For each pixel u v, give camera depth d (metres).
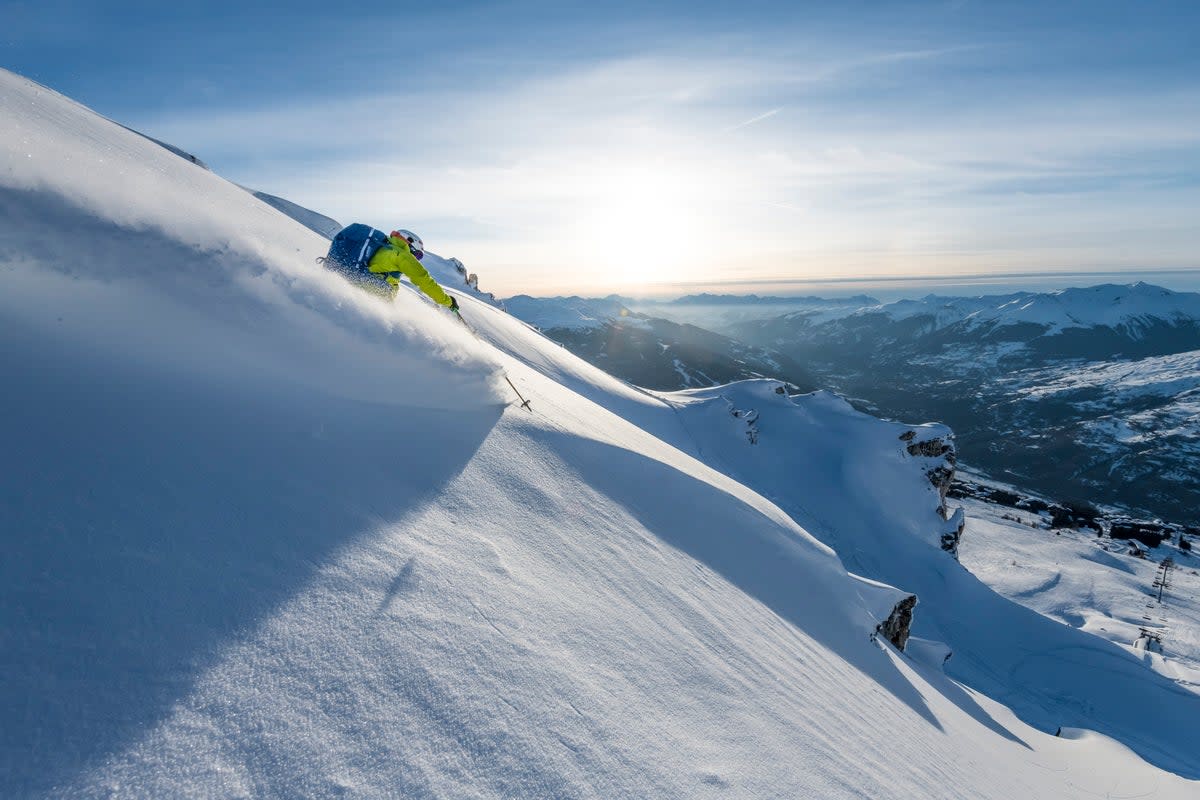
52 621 1.70
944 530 42.31
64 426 2.32
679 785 2.52
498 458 4.62
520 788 2.03
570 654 2.92
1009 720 15.90
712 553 7.10
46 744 1.45
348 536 2.75
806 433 48.09
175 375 3.05
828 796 3.25
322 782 1.69
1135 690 31.45
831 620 8.77
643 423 32.53
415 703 2.11
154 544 2.10
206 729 1.67
